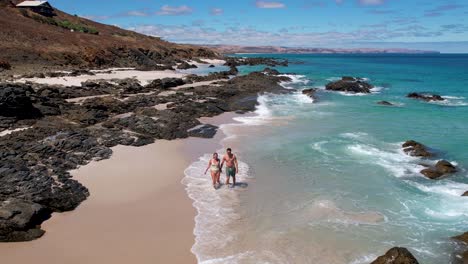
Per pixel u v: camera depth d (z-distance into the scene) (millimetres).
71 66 51906
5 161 14211
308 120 26625
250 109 30422
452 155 18516
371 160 17625
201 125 23297
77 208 12445
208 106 28984
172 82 40188
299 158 17875
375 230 11211
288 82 51094
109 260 9594
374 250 10164
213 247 10211
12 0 85500
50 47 55875
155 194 13602
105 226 11305
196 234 10867
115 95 31984
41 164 15195
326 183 14828
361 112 29828
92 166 16172
